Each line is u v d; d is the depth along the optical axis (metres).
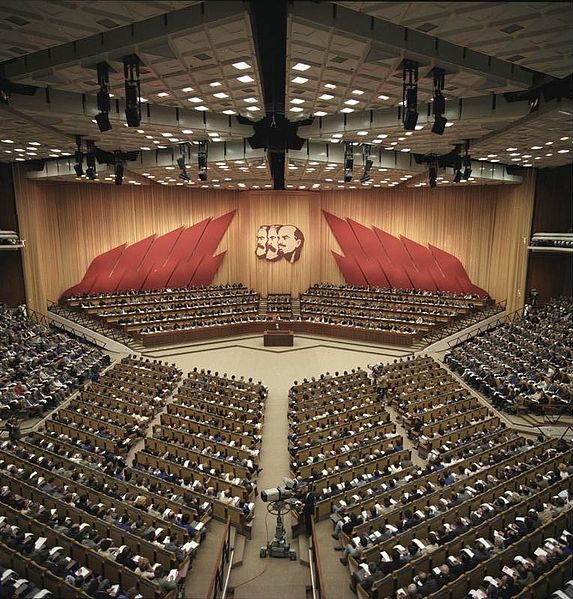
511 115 13.95
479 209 30.19
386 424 15.42
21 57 11.08
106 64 10.54
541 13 7.51
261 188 33.38
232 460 13.07
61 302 28.84
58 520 10.10
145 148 19.64
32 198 26.33
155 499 11.00
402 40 9.54
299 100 13.24
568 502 10.20
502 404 17.86
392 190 32.75
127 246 31.17
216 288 33.34
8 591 7.61
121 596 7.55
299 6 8.48
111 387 18.53
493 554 8.54
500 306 29.48
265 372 23.31
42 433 14.89
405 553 8.90
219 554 8.83
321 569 9.34
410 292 31.64
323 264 34.72
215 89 12.16
